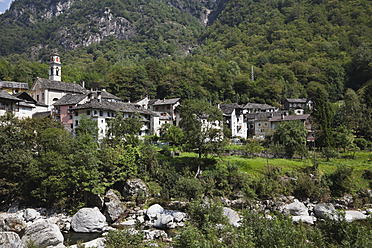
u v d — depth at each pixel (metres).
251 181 57.28
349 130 84.69
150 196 56.62
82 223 43.25
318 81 188.75
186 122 62.91
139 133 85.25
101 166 54.31
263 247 21.47
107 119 77.19
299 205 50.75
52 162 51.09
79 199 52.72
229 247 22.45
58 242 35.72
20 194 53.22
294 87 175.50
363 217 47.62
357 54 192.25
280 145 70.44
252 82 172.12
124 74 142.38
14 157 51.28
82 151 53.34
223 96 163.12
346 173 57.69
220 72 178.75
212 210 29.69
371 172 60.25
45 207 52.75
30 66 156.12
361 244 20.42
